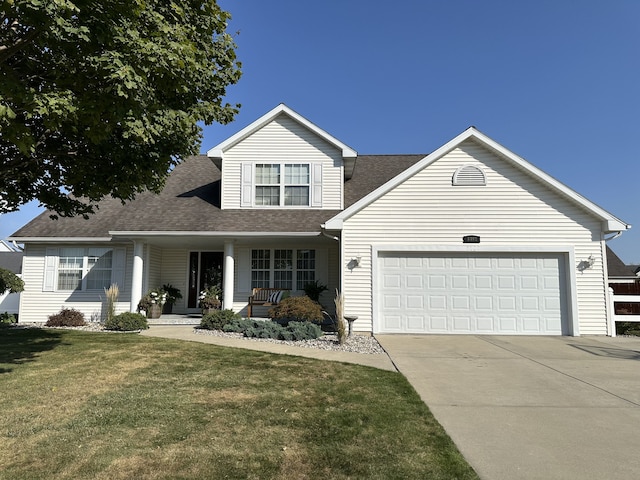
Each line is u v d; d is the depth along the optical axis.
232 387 6.08
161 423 4.64
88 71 5.98
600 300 11.73
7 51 5.98
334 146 14.88
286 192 14.80
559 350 9.48
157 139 8.00
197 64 6.77
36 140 7.68
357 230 12.29
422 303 12.09
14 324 14.12
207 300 14.21
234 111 8.92
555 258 12.05
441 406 5.43
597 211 11.69
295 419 4.82
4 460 3.73
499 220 12.12
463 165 12.31
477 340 10.88
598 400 5.75
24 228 15.14
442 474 3.58
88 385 6.11
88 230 14.77
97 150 7.98
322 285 14.77
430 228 12.20
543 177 11.86
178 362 7.63
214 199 15.34
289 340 10.26
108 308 13.10
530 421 4.94
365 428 4.59
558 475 3.63
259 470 3.61
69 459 3.76
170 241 14.37
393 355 8.75
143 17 6.25
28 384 6.14
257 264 15.14
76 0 5.18
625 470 3.73
